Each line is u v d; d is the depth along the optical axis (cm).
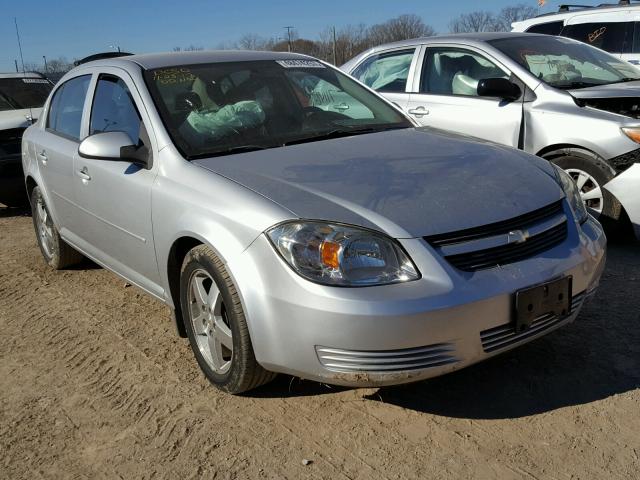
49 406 326
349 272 258
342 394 315
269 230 273
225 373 314
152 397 326
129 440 293
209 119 362
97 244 425
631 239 518
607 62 609
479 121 565
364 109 417
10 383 352
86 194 412
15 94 871
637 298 404
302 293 261
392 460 266
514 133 541
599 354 338
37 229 551
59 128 481
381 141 360
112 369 358
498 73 571
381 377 258
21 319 440
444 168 314
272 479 260
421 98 616
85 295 474
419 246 261
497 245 272
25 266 556
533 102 539
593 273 305
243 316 286
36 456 287
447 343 260
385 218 268
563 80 559
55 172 461
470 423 287
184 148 340
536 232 286
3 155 729
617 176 485
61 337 405
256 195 289
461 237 269
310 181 298
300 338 265
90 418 312
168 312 430
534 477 251
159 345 383
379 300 253
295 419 298
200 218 302
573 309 298
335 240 261
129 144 354
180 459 277
